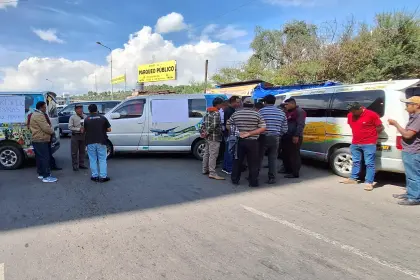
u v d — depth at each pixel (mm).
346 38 17047
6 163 7527
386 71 15266
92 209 4648
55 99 8438
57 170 7457
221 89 19094
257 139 5828
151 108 8570
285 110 6789
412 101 4676
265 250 3342
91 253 3289
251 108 5777
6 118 7387
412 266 3021
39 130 6207
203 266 3018
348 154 6488
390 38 15312
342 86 6645
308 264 3057
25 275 2879
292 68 18531
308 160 8617
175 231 3842
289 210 4602
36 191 5621
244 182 6262
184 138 8594
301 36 26859
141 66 33750
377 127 5535
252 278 2816
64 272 2926
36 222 4152
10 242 3561
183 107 8617
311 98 7277
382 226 3994
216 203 4926
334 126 6672
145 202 4980
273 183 6145
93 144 6219
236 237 3668
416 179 4758
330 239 3617
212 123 6375
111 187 5875
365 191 5574
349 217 4309
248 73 28094
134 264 3057
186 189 5730
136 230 3879
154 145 8641
